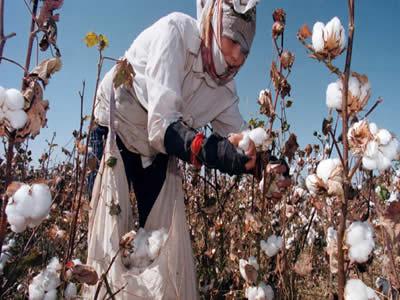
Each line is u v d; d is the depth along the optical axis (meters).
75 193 1.80
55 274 1.40
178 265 1.84
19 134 1.09
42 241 2.15
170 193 2.03
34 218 1.07
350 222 1.05
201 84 2.20
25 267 1.32
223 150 1.61
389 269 1.05
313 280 2.52
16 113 1.06
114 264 1.80
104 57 1.49
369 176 1.17
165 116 1.80
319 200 1.33
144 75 2.01
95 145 2.29
